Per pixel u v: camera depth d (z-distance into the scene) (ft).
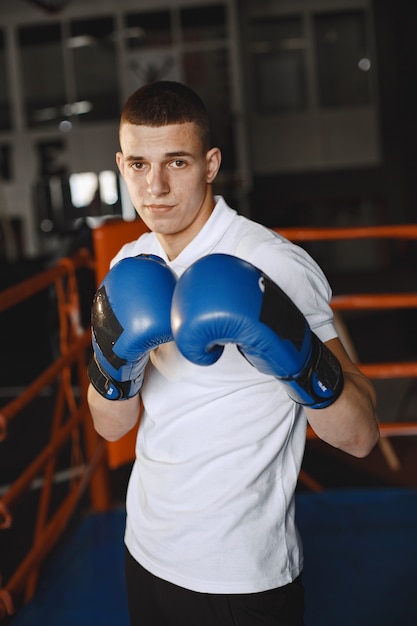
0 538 10.62
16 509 11.69
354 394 3.71
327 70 45.85
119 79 45.91
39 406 17.81
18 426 16.35
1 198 46.50
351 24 45.34
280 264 3.86
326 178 46.09
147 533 4.10
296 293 3.86
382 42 44.57
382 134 45.19
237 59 44.65
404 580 7.14
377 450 13.26
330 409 3.65
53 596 7.29
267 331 3.30
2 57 46.09
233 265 3.37
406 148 44.57
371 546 7.84
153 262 3.72
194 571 3.92
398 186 45.57
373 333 25.90
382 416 15.51
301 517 8.61
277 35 45.73
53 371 7.85
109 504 9.57
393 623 6.47
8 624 7.48
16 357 24.57
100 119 46.26
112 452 9.33
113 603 7.10
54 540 7.79
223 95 44.88
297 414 4.13
